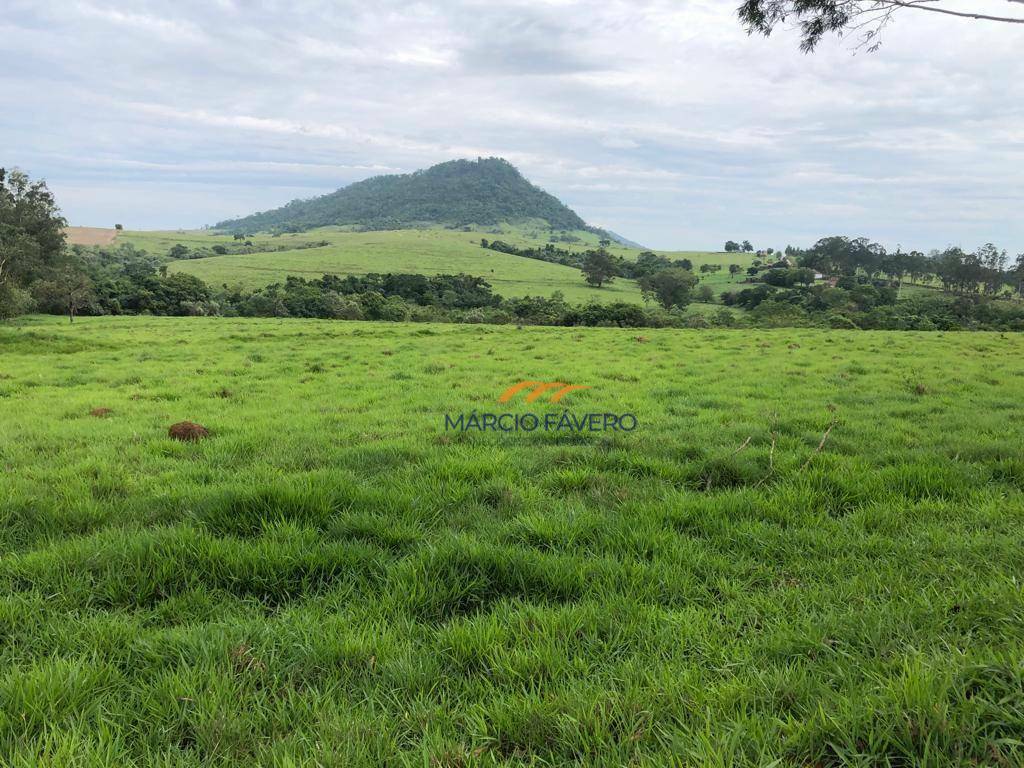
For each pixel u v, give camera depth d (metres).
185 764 2.20
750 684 2.57
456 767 2.16
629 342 26.81
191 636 2.96
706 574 3.78
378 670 2.77
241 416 9.77
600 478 5.76
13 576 3.65
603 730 2.29
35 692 2.49
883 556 3.96
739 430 8.01
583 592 3.55
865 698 2.33
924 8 6.91
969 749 2.10
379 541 4.23
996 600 3.17
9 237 50.44
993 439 7.44
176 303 86.75
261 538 4.13
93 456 6.78
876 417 9.23
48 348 24.59
